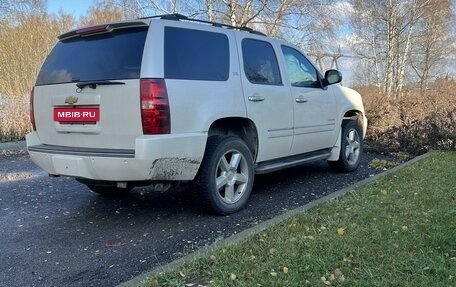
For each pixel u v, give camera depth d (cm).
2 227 417
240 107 438
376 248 310
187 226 407
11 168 730
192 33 414
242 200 451
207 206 424
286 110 505
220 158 423
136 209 471
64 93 402
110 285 291
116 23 393
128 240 375
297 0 1677
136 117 361
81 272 313
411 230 342
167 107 365
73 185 591
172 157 370
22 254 348
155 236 383
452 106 808
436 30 2530
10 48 1557
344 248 311
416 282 262
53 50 443
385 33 2480
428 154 703
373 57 2556
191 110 386
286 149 515
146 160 356
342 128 634
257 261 294
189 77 393
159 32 384
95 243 370
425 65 2578
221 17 1627
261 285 262
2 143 963
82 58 407
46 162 415
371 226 355
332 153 615
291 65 538
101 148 385
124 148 373
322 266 284
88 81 385
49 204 498
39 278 304
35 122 438
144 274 286
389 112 846
